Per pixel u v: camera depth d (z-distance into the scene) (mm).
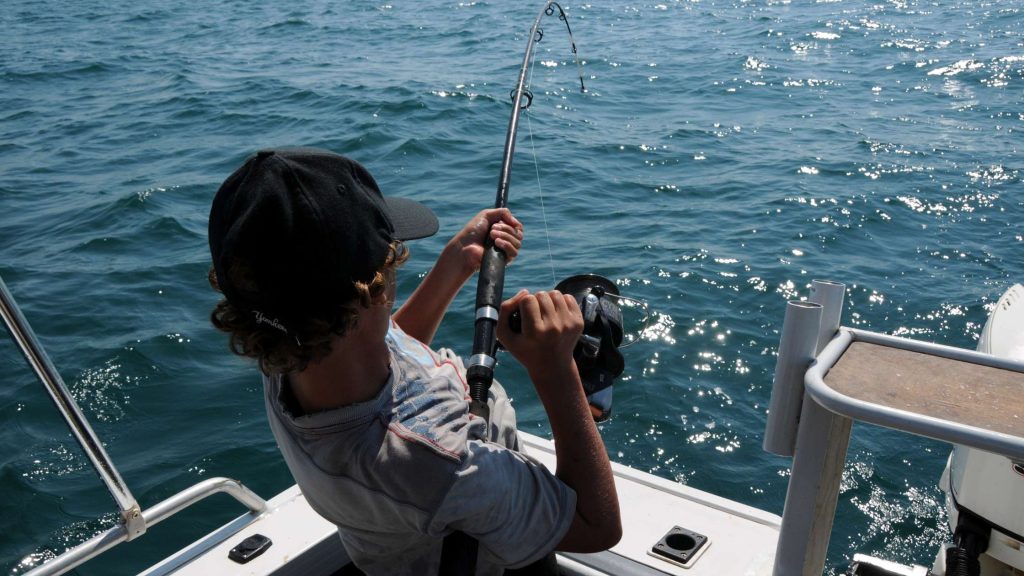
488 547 1242
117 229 8258
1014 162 10445
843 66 16703
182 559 1994
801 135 11953
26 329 1703
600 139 11633
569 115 13008
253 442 4762
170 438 4820
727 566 1969
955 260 7480
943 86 14938
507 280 6965
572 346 1301
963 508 2537
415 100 13516
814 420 1407
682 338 5977
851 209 8758
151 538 4039
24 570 3885
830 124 12578
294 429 1202
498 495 1192
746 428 4992
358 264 1096
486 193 9328
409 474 1147
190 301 6617
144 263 7395
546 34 20625
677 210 8805
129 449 4734
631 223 8391
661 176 10047
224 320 1126
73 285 6938
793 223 8352
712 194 9344
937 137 11734
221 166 10539
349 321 1092
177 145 11602
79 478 4484
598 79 15570
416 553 1296
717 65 16828
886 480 4512
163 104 13922
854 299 6695
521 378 5406
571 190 9469
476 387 1339
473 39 19953
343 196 1097
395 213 1402
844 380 1323
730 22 22297
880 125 12492
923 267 7316
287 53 18547
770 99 14242
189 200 9180
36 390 5285
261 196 1062
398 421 1168
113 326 6160
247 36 20953
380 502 1176
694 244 7758
